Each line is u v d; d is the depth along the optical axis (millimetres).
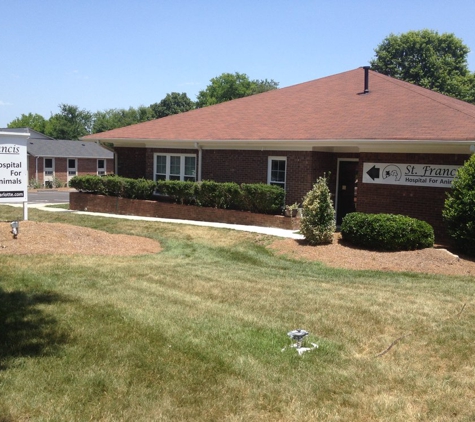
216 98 78062
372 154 14508
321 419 4410
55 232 11961
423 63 44594
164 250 12789
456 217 11766
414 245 12125
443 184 13320
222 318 6879
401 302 7879
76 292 7891
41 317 6617
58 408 4383
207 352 5684
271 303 7703
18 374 4949
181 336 6113
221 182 18656
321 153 16484
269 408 4570
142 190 20297
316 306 7562
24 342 5754
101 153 51281
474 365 5547
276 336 6227
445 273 10453
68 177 49250
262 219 16484
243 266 11023
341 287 8938
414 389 4992
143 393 4723
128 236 14008
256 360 5531
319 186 12906
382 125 14766
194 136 18938
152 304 7418
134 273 9445
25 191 12828
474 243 11625
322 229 12734
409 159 13852
